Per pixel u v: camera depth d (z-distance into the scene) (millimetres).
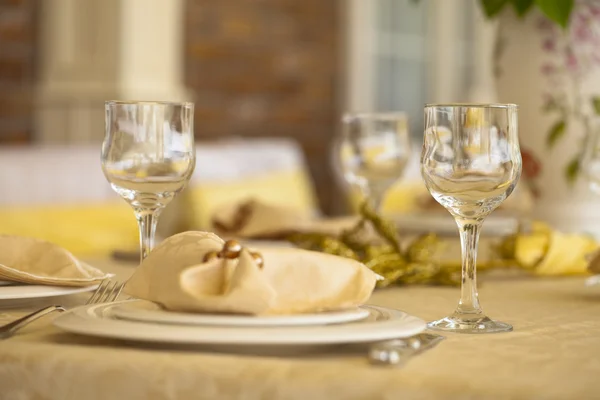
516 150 1246
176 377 1054
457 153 1233
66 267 1342
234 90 6066
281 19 6449
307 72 6711
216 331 1081
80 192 3061
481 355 1117
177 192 1335
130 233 3127
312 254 1164
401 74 7637
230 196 3814
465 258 1271
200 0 5754
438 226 1937
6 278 1302
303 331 1087
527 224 1720
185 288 1122
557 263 1664
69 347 1115
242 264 1121
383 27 7410
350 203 4074
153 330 1083
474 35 8328
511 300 1458
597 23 1771
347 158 1840
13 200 2816
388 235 1597
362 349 1114
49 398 1083
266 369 1052
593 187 1680
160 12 4988
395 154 1825
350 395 1029
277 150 4723
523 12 1771
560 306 1413
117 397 1066
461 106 1230
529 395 1005
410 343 1101
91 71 4781
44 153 2979
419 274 1556
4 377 1092
